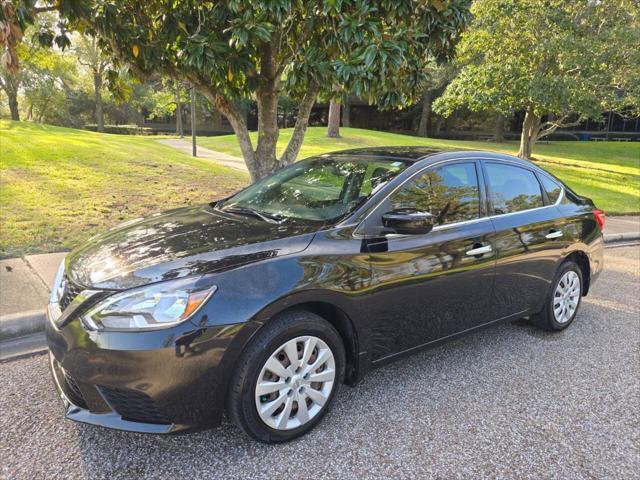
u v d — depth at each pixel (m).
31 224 6.67
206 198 8.81
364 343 2.98
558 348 4.11
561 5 14.77
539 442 2.81
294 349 2.67
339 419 2.96
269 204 3.57
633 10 14.88
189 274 2.47
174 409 2.38
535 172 4.32
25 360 3.60
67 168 10.38
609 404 3.24
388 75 4.82
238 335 2.44
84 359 2.38
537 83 14.56
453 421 2.98
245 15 4.47
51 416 2.90
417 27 5.01
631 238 9.16
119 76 5.96
